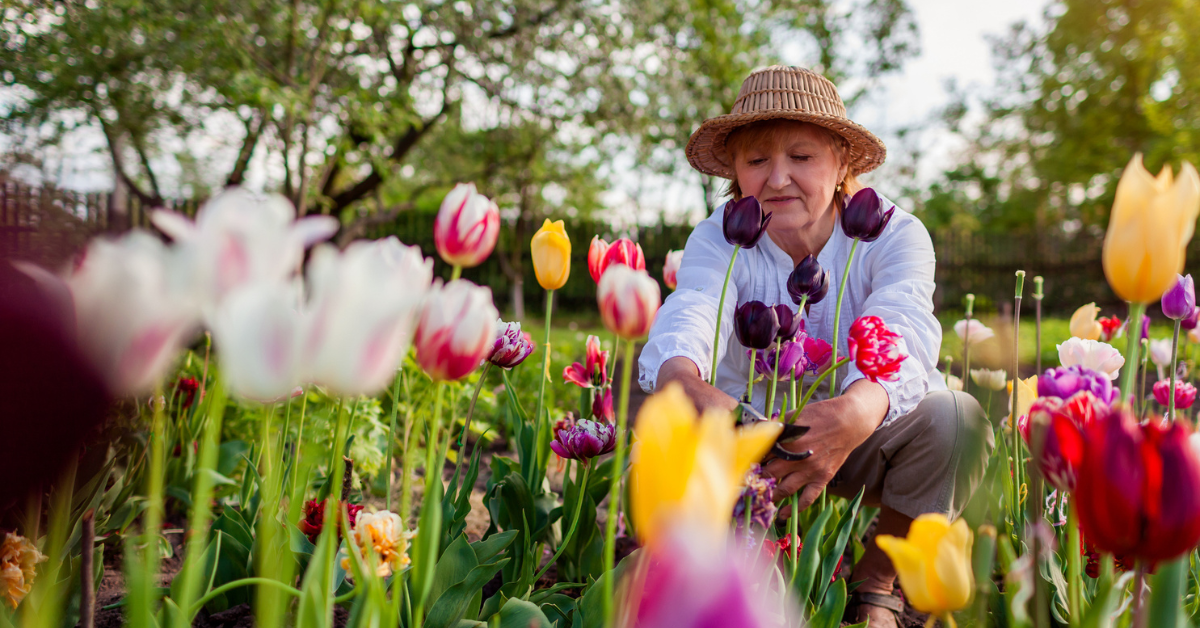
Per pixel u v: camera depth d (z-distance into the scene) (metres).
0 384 0.59
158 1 7.08
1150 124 17.25
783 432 0.99
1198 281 12.55
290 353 0.46
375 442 2.35
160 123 8.56
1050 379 0.79
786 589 1.12
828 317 1.88
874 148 1.88
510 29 10.04
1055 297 15.65
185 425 1.95
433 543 0.72
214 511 1.85
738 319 1.12
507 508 1.48
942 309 14.88
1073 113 21.12
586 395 1.92
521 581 1.29
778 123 1.76
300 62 8.27
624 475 1.51
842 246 1.90
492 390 3.48
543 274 1.32
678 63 11.72
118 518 1.61
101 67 7.36
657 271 15.54
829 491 1.80
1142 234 0.67
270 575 0.76
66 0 7.14
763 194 1.82
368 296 0.47
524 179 13.34
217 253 0.44
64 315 0.61
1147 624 0.65
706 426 0.42
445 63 9.96
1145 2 18.55
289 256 0.48
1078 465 0.66
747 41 13.26
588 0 10.22
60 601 1.02
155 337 0.44
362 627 0.71
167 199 10.10
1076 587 0.81
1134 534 0.57
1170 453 0.56
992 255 16.17
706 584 0.37
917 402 1.50
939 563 0.61
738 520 1.03
